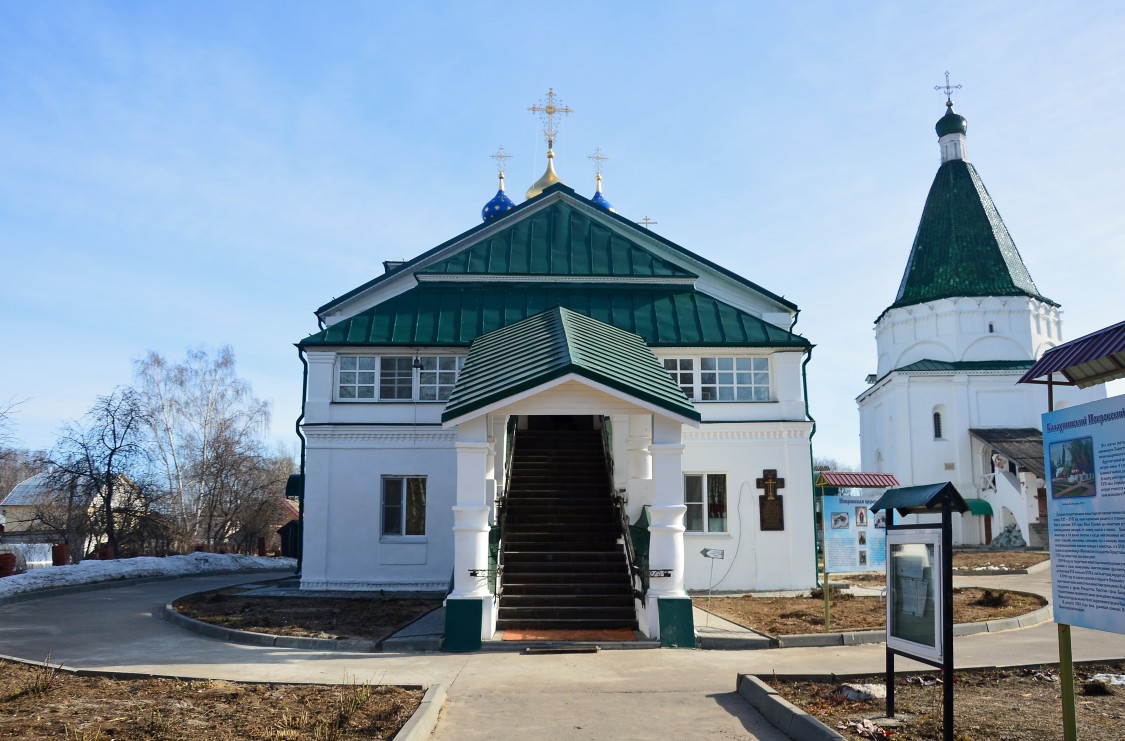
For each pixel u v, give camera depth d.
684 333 21.84
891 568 8.61
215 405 45.62
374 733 7.88
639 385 14.38
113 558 31.92
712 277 24.66
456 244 24.88
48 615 17.95
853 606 17.38
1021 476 42.22
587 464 21.03
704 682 10.55
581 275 23.38
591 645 13.10
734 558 20.66
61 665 11.41
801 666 11.38
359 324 21.77
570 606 15.31
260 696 9.40
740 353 21.75
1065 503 7.05
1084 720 8.31
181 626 15.91
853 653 12.55
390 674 11.05
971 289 48.12
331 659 12.24
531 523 18.33
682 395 15.55
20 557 32.62
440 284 23.20
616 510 18.23
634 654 12.55
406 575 20.38
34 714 8.53
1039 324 48.59
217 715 8.55
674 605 13.42
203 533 44.53
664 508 13.89
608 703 9.46
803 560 20.72
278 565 34.84
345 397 21.27
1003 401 47.06
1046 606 17.16
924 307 48.81
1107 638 13.64
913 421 47.34
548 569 16.42
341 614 16.34
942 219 50.28
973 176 50.81
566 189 25.73
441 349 21.30
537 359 15.04
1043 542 41.16
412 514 20.80
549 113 39.41
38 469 36.22
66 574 24.00
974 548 43.09
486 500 14.94
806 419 21.25
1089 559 6.75
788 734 8.23
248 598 19.08
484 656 12.47
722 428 21.12
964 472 46.44
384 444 20.83
